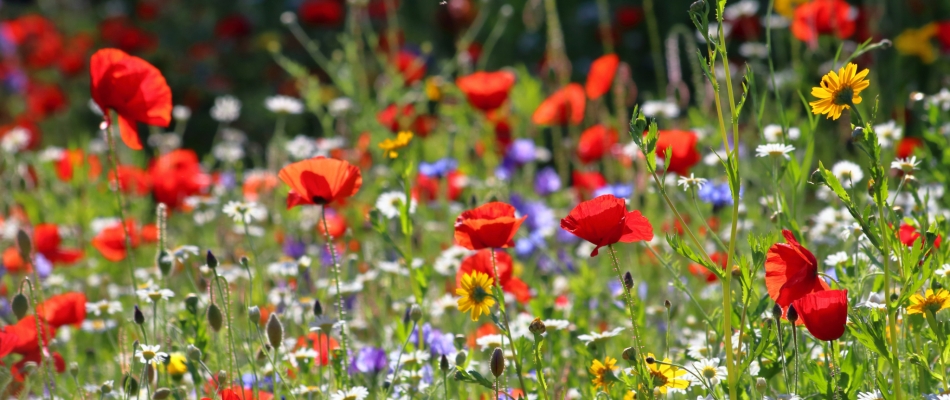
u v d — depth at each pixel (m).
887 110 6.00
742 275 2.34
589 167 5.81
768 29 3.24
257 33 11.36
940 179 3.68
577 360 3.50
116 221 5.49
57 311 3.47
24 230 3.42
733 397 2.34
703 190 4.32
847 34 4.84
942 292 2.33
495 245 2.57
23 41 10.39
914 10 7.86
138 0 12.06
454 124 6.34
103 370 3.87
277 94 9.70
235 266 4.51
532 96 6.25
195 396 3.14
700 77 5.59
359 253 4.96
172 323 3.58
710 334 3.21
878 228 2.43
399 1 9.72
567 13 10.41
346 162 2.92
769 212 3.71
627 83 5.91
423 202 5.41
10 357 3.69
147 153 9.23
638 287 4.04
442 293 4.72
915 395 2.55
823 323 2.20
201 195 5.50
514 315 3.97
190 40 11.38
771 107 5.88
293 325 3.83
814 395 2.40
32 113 8.88
